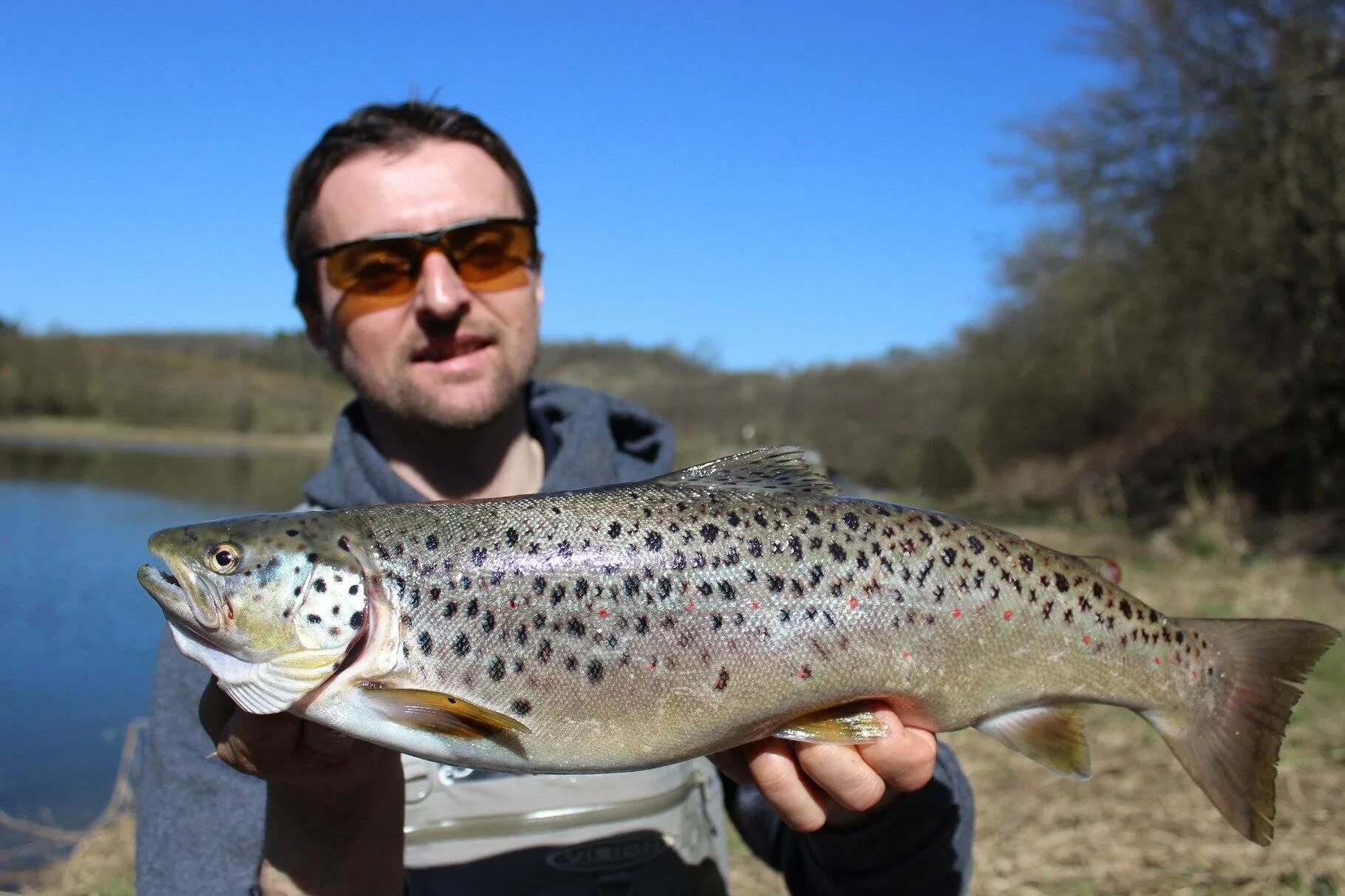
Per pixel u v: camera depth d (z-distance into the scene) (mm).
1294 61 4332
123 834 1422
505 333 793
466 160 799
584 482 814
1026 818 1277
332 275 783
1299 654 642
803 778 600
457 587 594
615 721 589
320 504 810
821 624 598
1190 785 1339
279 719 569
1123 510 5086
